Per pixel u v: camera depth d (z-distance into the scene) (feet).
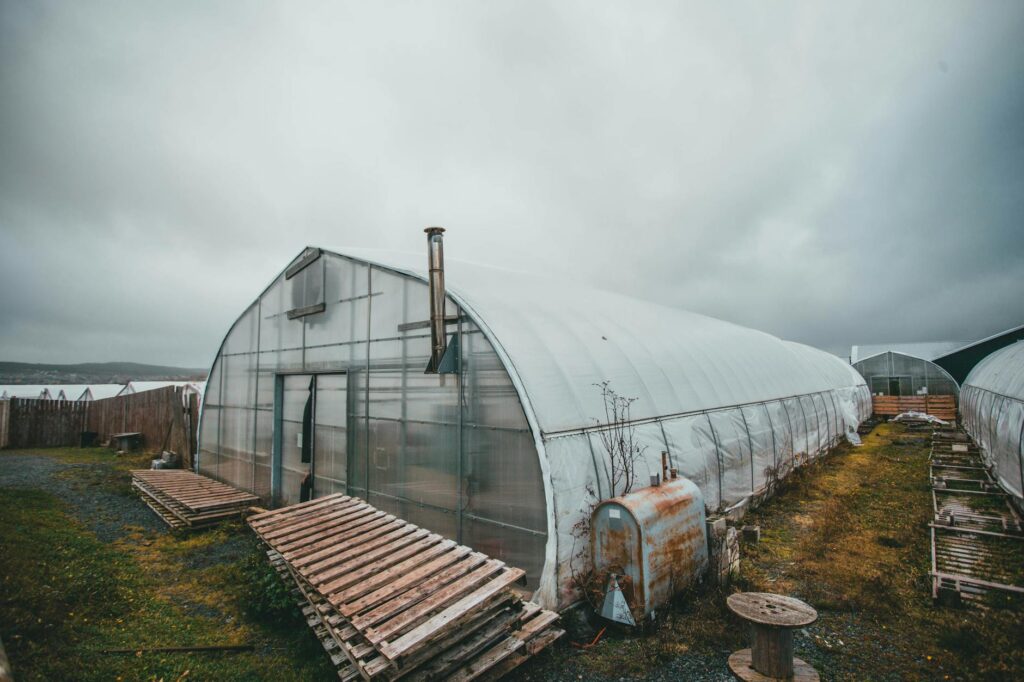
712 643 21.99
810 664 20.66
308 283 45.09
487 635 19.80
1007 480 46.32
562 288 51.49
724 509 37.04
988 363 94.02
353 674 19.16
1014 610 23.91
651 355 39.60
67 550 33.30
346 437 39.55
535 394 26.91
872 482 51.01
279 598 24.90
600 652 21.67
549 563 24.11
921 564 30.04
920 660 20.76
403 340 34.68
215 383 58.80
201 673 20.70
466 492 29.32
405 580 21.17
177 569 32.30
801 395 63.87
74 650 21.25
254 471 50.37
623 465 28.89
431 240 29.94
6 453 80.48
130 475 61.57
